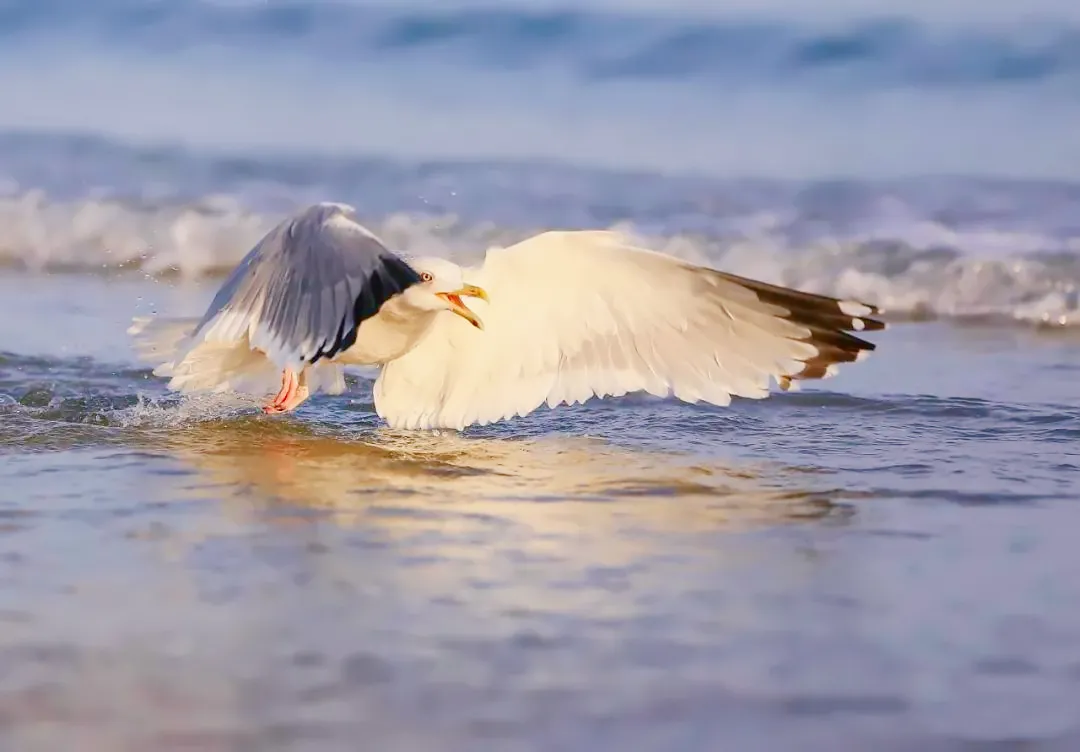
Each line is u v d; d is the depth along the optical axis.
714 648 7.21
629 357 11.00
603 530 9.05
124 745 6.15
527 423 11.93
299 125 24.00
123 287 17.12
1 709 6.47
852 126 23.75
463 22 26.75
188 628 7.35
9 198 19.88
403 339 10.88
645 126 23.95
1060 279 16.80
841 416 12.13
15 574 8.09
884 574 8.30
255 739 6.21
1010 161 22.00
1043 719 6.49
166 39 26.89
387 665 6.93
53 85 25.28
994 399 12.52
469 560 8.43
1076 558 8.56
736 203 20.42
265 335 9.07
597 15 26.64
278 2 27.16
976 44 25.53
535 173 21.75
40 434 11.09
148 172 21.47
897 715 6.52
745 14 26.64
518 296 10.95
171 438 11.09
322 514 9.27
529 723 6.38
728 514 9.43
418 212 19.94
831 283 17.05
